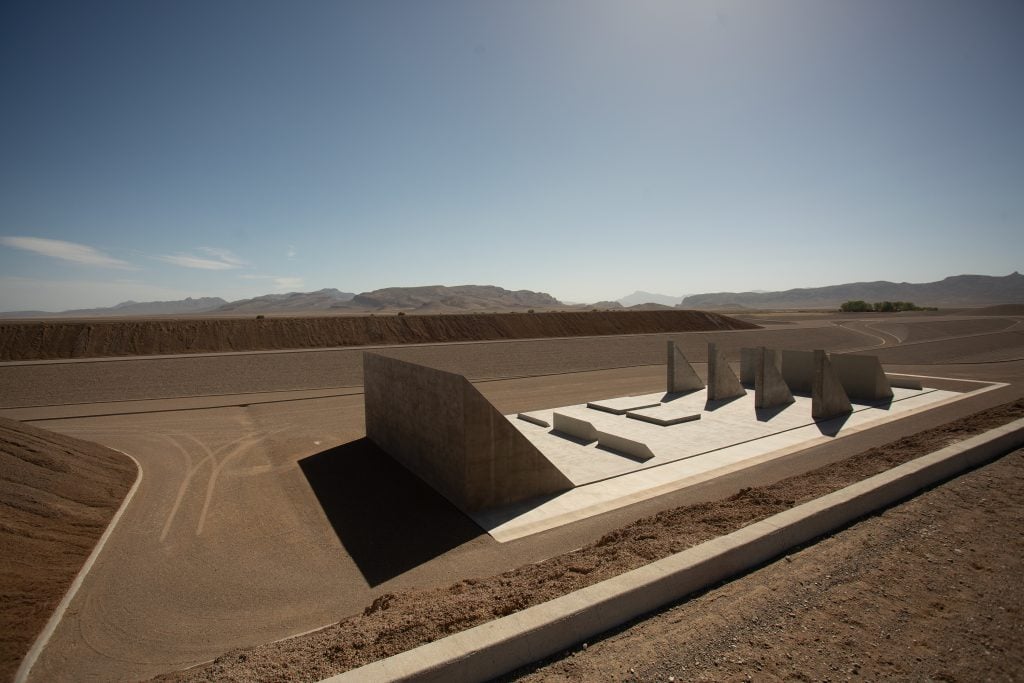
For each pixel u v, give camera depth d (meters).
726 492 13.60
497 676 5.11
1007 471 10.62
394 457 17.86
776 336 54.34
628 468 16.03
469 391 13.05
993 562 7.07
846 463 13.44
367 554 11.14
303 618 8.80
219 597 9.52
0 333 38.31
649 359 43.44
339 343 47.69
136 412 25.23
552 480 14.14
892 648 5.34
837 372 26.45
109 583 10.01
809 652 5.30
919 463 10.03
